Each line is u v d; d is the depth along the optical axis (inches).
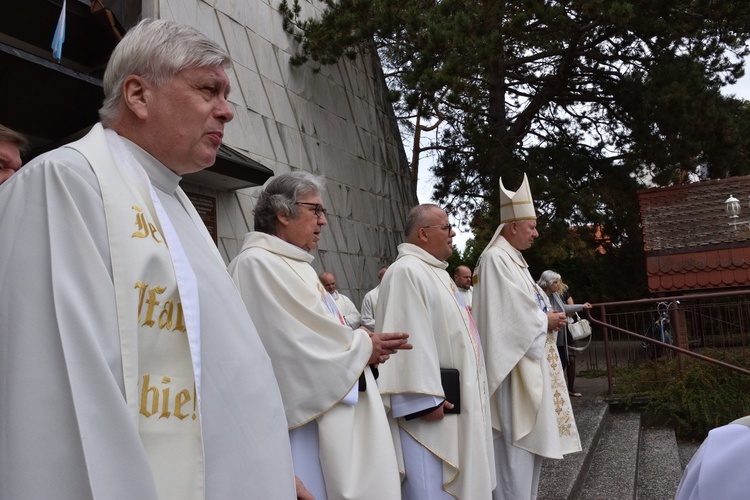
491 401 175.3
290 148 479.5
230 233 390.3
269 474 62.4
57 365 47.9
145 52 62.8
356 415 111.9
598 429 298.2
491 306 173.8
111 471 47.9
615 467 251.6
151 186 61.4
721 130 549.0
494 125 619.5
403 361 139.5
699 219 492.4
